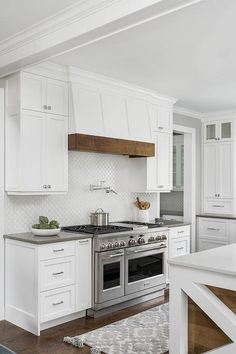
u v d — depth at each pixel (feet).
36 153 12.73
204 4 8.59
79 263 12.90
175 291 8.50
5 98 12.96
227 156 21.03
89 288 13.24
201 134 22.18
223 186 21.17
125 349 10.84
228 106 20.07
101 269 13.37
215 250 9.84
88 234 13.32
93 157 16.11
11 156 12.78
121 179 17.35
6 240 12.96
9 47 11.14
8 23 9.84
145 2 7.65
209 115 21.67
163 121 17.76
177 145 24.52
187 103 19.34
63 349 10.78
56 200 14.69
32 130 12.62
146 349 10.86
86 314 13.55
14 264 12.66
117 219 17.22
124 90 15.65
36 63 11.26
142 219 17.57
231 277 7.57
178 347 8.39
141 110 16.52
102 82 14.64
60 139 13.48
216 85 15.84
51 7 8.93
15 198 13.39
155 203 19.29
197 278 8.13
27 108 12.46
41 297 11.78
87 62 12.90
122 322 12.91
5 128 13.00
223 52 11.83
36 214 14.02
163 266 16.07
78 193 15.49
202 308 8.04
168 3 7.47
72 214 15.28
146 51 11.76
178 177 24.50
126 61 12.78
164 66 13.30
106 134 14.69
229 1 8.45
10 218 13.26
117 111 15.34
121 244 14.10
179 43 11.07
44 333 11.90
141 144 16.15
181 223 17.94
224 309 7.80
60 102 13.47
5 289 13.07
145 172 16.97
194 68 13.52
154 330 12.22
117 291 13.96
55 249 12.14
